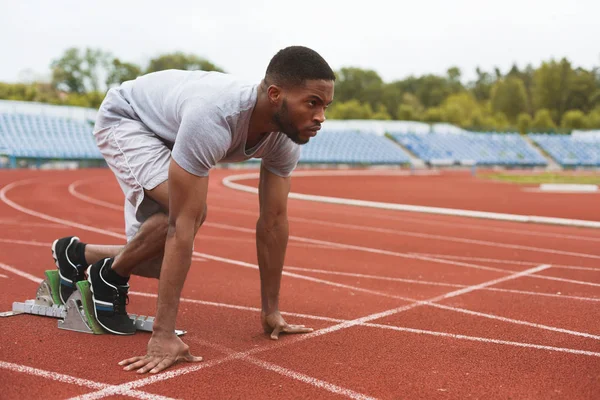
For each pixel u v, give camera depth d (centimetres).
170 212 296
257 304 455
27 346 325
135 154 326
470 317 430
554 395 273
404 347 348
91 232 872
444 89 9250
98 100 5769
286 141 336
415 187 2377
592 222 1128
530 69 10512
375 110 8425
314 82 278
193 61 6569
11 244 722
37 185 1834
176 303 301
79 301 357
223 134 288
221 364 306
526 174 4075
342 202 1552
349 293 509
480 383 288
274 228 356
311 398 262
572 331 396
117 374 285
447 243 867
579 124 7444
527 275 623
